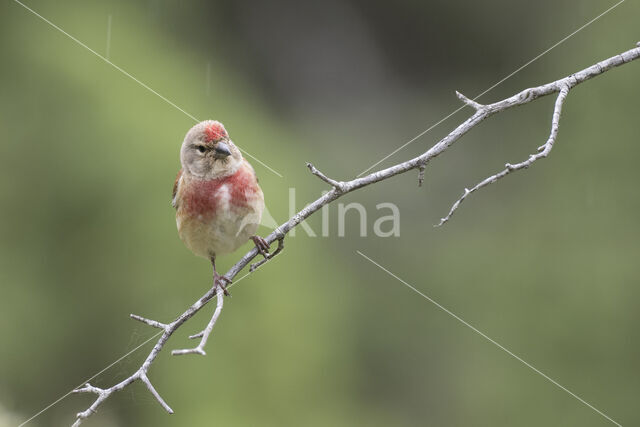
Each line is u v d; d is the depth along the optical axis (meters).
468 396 12.65
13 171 10.83
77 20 11.66
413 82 17.66
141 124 11.17
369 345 13.02
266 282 10.99
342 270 12.84
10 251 10.69
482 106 5.75
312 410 10.80
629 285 12.35
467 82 17.19
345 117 17.02
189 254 10.73
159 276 10.63
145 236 10.73
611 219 12.78
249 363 10.66
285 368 10.80
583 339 12.29
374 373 12.95
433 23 17.53
